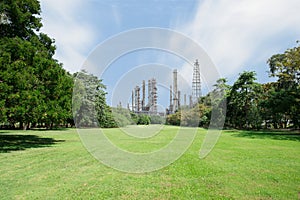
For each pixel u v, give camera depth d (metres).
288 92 24.67
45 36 15.23
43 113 11.87
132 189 4.81
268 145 12.74
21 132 22.62
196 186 5.04
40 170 6.41
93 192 4.61
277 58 28.77
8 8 12.52
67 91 13.36
